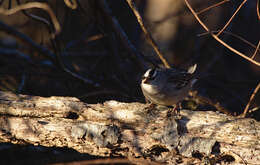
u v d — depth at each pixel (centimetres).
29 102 780
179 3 1641
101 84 1262
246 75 1553
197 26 1622
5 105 773
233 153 703
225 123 732
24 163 795
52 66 1279
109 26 1227
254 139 708
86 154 800
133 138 740
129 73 1359
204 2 1557
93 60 1489
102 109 777
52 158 814
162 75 863
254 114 1090
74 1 1223
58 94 1230
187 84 906
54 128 759
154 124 746
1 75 1259
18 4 1092
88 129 748
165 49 1555
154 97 869
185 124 740
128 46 1163
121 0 1472
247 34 1523
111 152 753
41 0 1165
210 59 1431
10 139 776
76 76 1193
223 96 1370
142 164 750
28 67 1256
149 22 1509
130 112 764
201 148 710
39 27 1538
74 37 1521
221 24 1575
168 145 722
